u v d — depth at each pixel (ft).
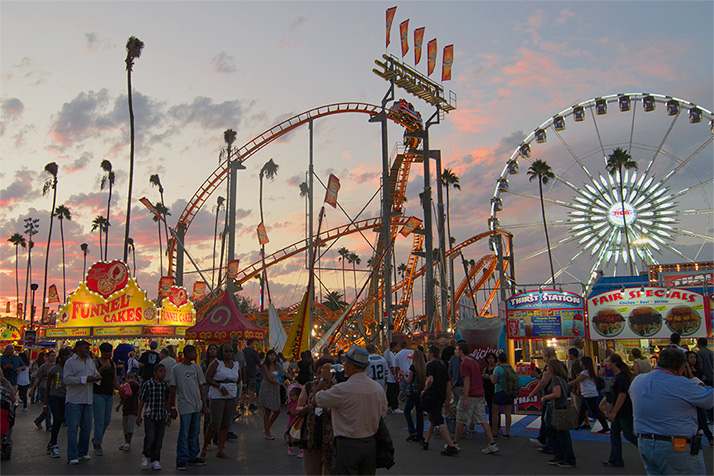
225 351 37.37
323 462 23.18
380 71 110.83
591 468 32.37
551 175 204.13
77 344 34.27
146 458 32.65
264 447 39.65
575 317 65.26
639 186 197.47
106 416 37.40
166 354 44.34
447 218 216.54
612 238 197.36
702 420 36.65
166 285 118.83
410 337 119.55
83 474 30.91
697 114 174.60
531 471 31.55
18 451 38.01
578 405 44.93
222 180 163.63
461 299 88.43
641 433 19.93
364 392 20.74
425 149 121.19
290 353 71.92
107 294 116.26
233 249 111.34
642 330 62.95
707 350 43.75
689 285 71.36
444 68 125.80
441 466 32.78
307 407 24.31
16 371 61.41
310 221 90.68
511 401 43.24
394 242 151.74
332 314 163.32
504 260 185.26
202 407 34.30
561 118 192.44
